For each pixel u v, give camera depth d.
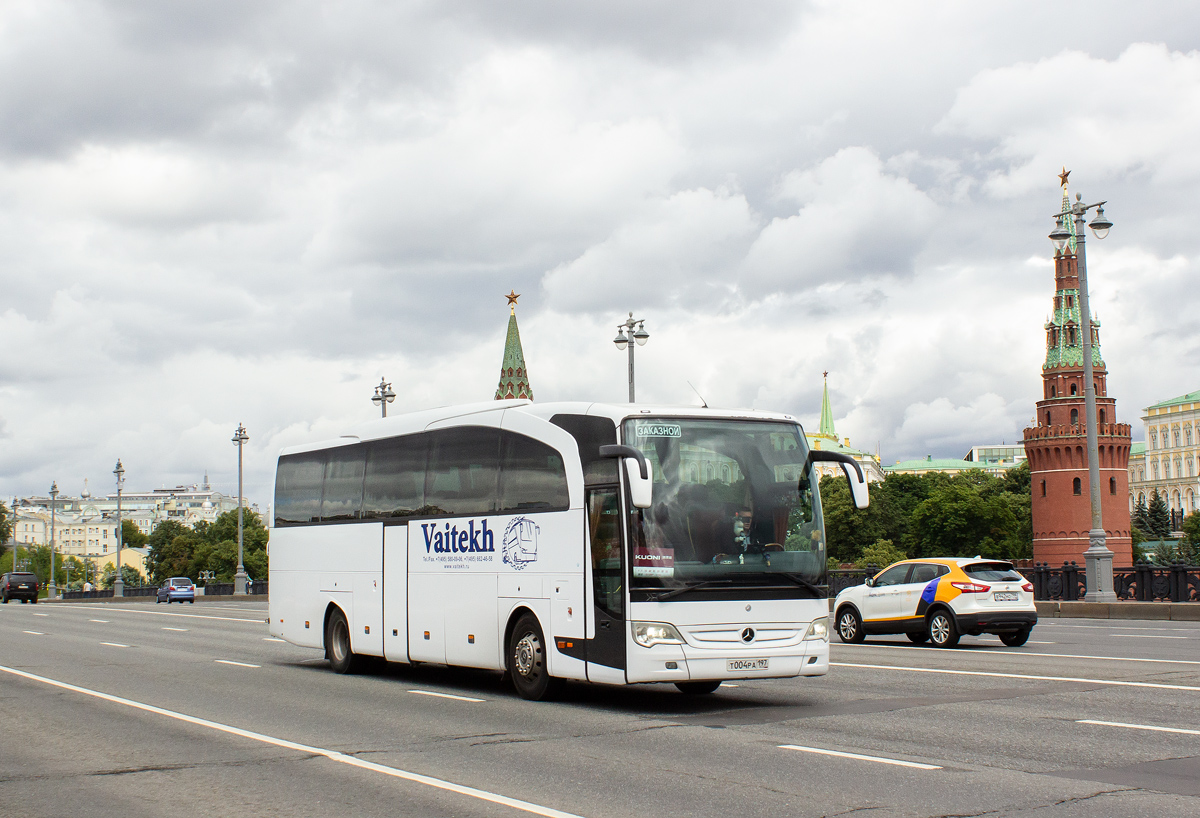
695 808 7.11
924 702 12.48
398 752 9.45
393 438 16.62
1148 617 29.67
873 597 22.83
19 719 11.84
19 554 189.12
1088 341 33.25
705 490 12.13
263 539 155.12
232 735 10.55
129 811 7.29
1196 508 199.00
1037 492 117.06
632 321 39.62
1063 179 98.31
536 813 7.01
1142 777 8.02
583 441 12.67
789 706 12.36
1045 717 11.11
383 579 16.42
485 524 14.23
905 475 154.75
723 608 11.83
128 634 28.53
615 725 11.00
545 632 12.99
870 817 6.81
